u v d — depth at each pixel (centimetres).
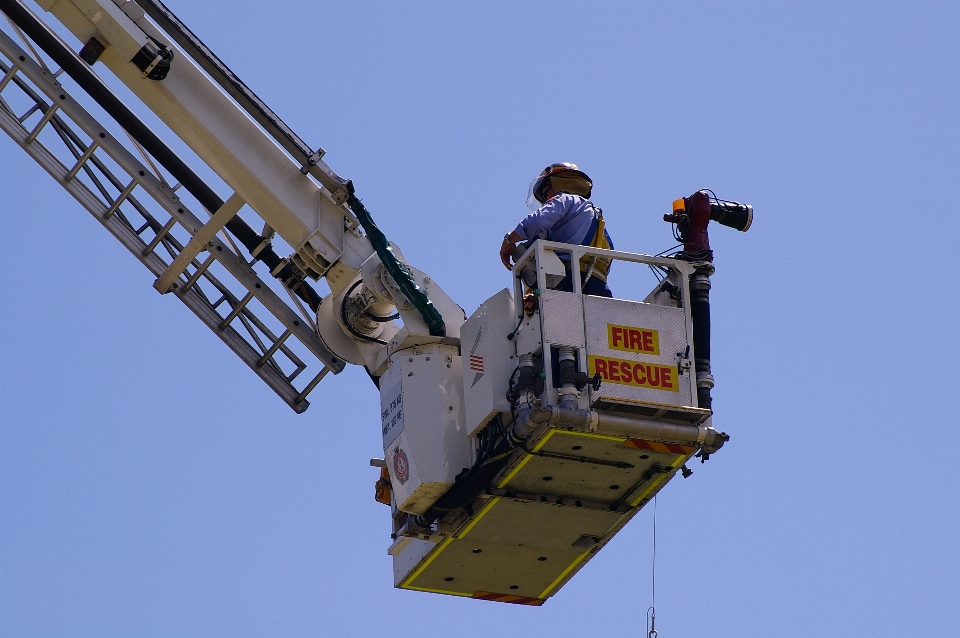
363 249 2648
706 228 2430
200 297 2839
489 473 2372
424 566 2633
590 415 2244
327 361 2820
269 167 2623
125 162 2727
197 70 2608
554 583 2728
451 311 2594
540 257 2327
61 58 2723
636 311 2341
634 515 2522
